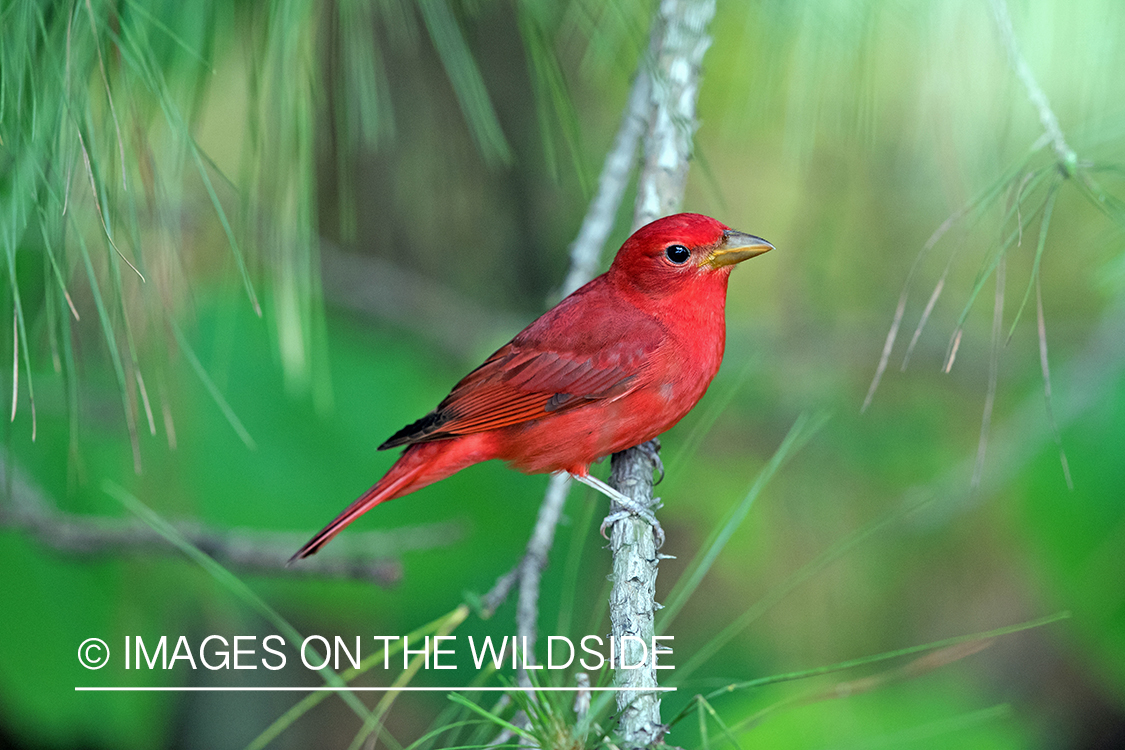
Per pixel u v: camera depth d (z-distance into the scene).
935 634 11.51
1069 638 10.63
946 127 7.68
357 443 10.20
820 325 11.98
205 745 10.34
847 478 11.64
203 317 9.61
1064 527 9.09
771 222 11.66
